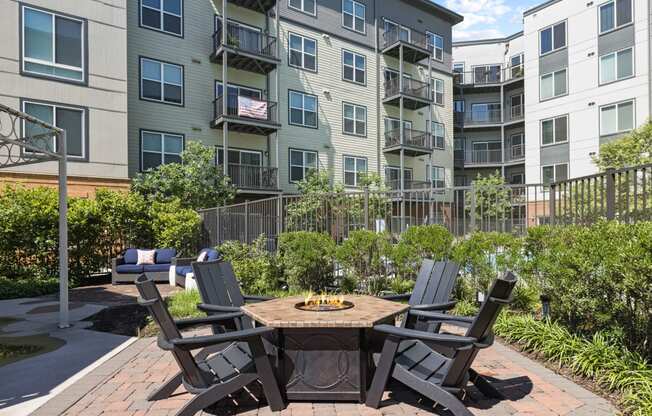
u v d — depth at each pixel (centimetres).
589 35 1928
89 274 1069
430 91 2220
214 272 407
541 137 2130
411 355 316
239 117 1556
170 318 271
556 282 410
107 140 1266
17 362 411
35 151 562
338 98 1989
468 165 2670
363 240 655
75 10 1221
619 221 425
